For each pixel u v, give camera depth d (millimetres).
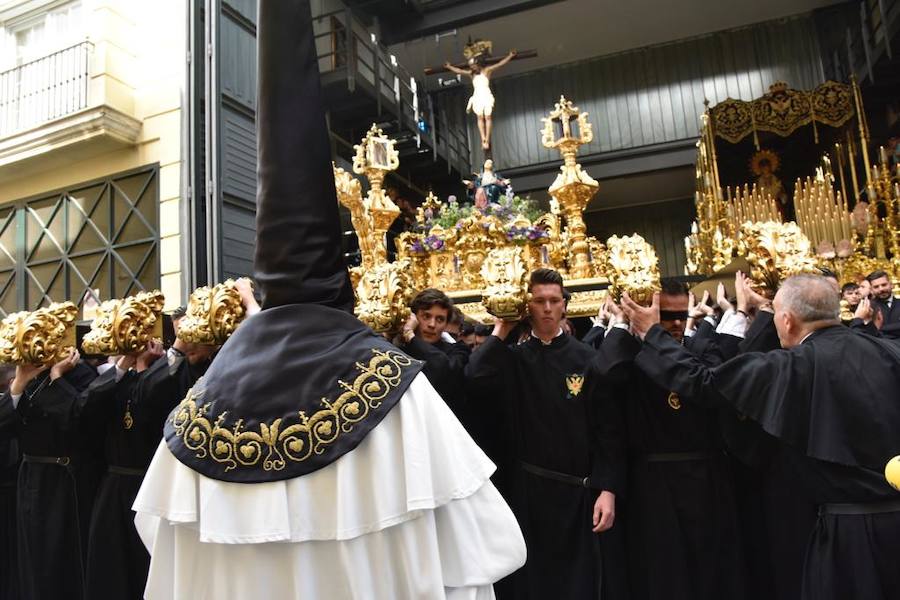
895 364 1917
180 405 1167
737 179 14531
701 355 2896
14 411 2842
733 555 2428
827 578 1857
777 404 1946
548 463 2627
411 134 12555
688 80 16031
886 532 1808
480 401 2791
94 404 2748
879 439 1829
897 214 9172
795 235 2453
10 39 9453
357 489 1055
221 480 1025
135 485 2752
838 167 13086
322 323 1131
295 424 1033
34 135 8344
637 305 2381
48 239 8906
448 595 1182
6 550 3447
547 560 2557
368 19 13641
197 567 1125
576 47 16281
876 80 11914
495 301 2471
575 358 2705
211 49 7270
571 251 6207
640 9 14953
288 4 1160
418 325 2867
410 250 6176
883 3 10656
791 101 12320
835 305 2088
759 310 2547
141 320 2617
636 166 15820
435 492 1115
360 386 1074
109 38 8203
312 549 1056
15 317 2801
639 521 2520
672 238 17891
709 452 2514
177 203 7945
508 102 17078
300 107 1158
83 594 2850
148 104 8281
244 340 1144
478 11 13602
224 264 7254
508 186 7605
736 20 15602
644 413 2549
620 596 2469
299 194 1143
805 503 2352
